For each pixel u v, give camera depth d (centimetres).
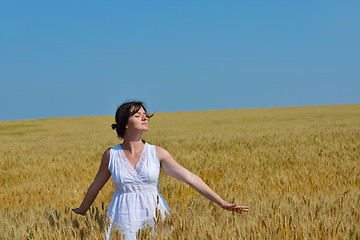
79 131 4616
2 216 499
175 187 623
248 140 1714
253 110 7750
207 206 488
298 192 572
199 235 345
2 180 900
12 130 5203
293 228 361
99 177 413
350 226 389
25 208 545
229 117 6322
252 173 809
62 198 607
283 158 1034
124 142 400
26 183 834
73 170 973
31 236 377
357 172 759
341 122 3784
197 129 3694
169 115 7244
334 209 431
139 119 388
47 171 1036
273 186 642
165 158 399
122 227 385
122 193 393
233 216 409
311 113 6316
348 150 1159
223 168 871
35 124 6100
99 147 1847
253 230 351
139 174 387
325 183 636
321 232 357
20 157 1455
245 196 567
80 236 379
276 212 424
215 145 1578
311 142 1485
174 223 366
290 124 3953
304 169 834
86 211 432
